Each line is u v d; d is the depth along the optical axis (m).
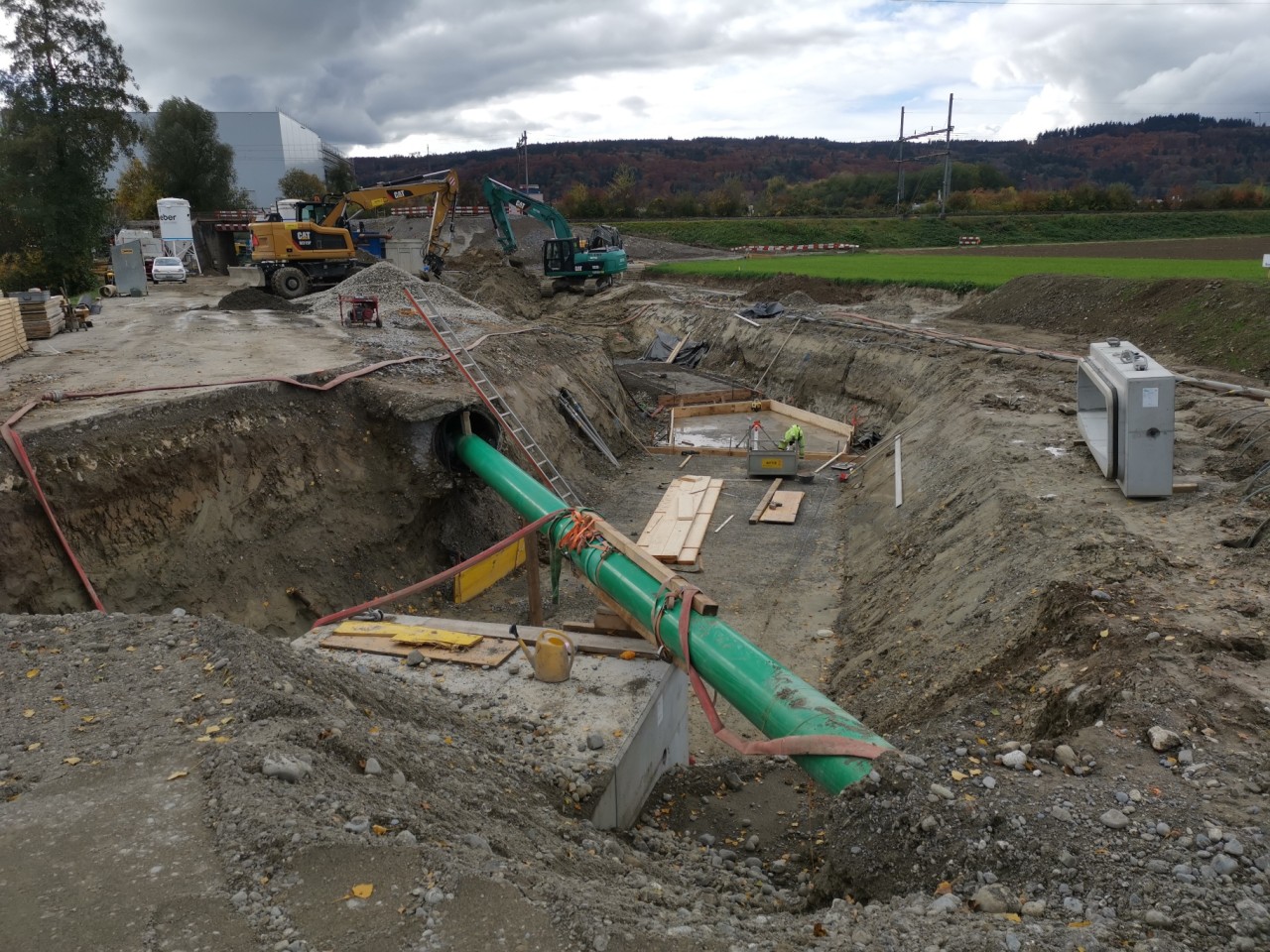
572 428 23.78
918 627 11.88
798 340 32.44
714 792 9.92
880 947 4.74
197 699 6.67
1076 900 5.16
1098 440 13.77
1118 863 5.41
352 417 16.55
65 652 7.45
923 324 31.06
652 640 10.20
